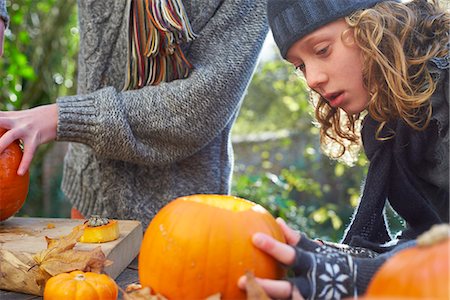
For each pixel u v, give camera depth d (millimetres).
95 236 1188
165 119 1380
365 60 1152
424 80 1145
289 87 5363
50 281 995
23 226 1317
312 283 797
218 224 855
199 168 1562
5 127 1312
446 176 1143
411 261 627
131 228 1292
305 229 3670
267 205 3301
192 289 845
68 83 4324
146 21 1399
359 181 5266
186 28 1375
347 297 800
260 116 6676
